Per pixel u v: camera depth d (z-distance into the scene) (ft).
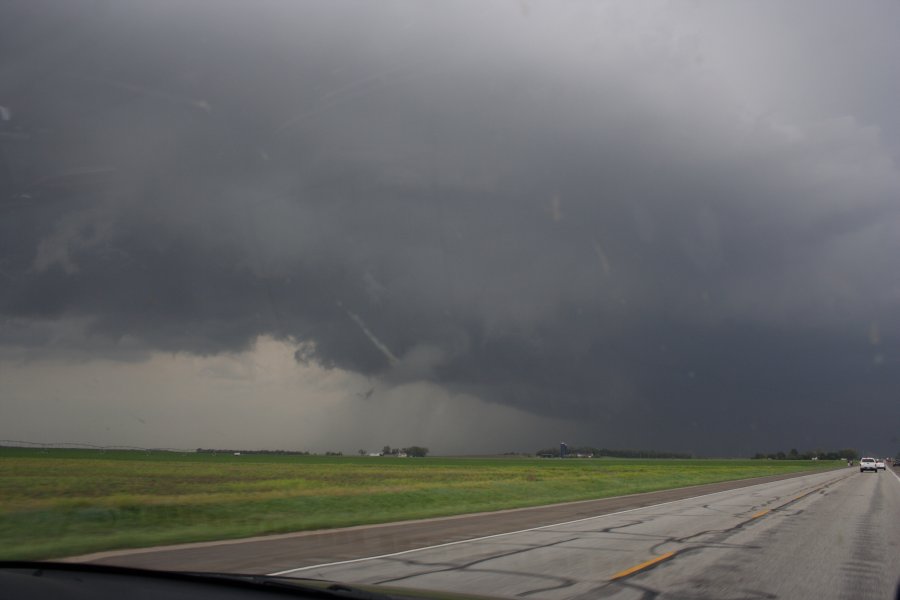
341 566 38.29
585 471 254.27
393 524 65.16
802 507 86.63
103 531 54.03
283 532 57.31
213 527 57.98
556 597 30.76
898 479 184.44
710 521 68.28
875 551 47.03
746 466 416.05
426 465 354.13
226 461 363.97
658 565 40.27
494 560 41.39
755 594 32.48
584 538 53.36
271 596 20.11
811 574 37.96
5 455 388.37
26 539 48.65
